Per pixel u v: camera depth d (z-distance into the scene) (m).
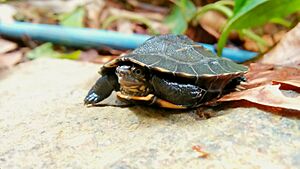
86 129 0.25
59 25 0.53
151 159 0.21
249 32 0.45
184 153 0.21
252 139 0.22
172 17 0.52
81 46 0.49
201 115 0.25
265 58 0.33
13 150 0.23
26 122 0.26
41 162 0.22
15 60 0.46
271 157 0.21
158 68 0.24
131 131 0.24
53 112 0.27
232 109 0.25
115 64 0.26
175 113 0.26
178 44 0.26
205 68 0.25
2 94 0.32
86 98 0.28
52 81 0.35
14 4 0.60
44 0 0.60
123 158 0.22
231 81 0.27
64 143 0.24
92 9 0.55
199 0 0.55
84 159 0.22
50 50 0.48
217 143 0.22
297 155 0.21
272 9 0.33
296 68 0.29
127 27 0.53
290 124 0.23
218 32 0.47
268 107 0.24
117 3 0.60
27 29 0.50
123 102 0.27
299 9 0.33
